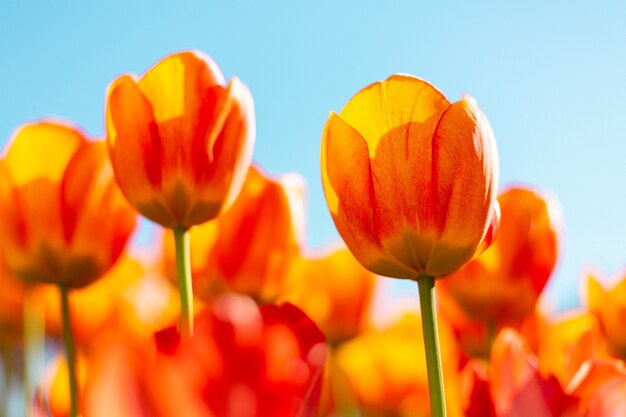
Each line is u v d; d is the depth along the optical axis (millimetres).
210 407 329
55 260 604
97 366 323
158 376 325
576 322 738
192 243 681
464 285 664
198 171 549
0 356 781
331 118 511
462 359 634
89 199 607
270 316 400
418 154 505
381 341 875
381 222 508
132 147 549
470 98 509
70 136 616
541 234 664
